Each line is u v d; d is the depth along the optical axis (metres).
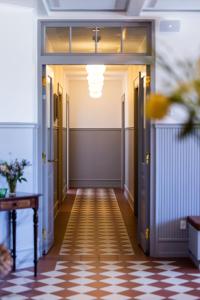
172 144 5.50
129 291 4.23
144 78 5.83
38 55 5.48
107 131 12.22
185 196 5.54
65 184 10.81
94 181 12.23
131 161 9.11
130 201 9.27
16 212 5.04
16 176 4.66
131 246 6.03
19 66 5.11
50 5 5.32
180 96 1.08
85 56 5.53
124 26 5.54
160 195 5.52
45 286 4.38
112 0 5.14
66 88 11.02
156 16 5.45
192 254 5.28
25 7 5.08
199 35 5.43
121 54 5.52
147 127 5.59
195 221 5.11
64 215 8.26
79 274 4.78
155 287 4.36
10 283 4.47
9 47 5.08
